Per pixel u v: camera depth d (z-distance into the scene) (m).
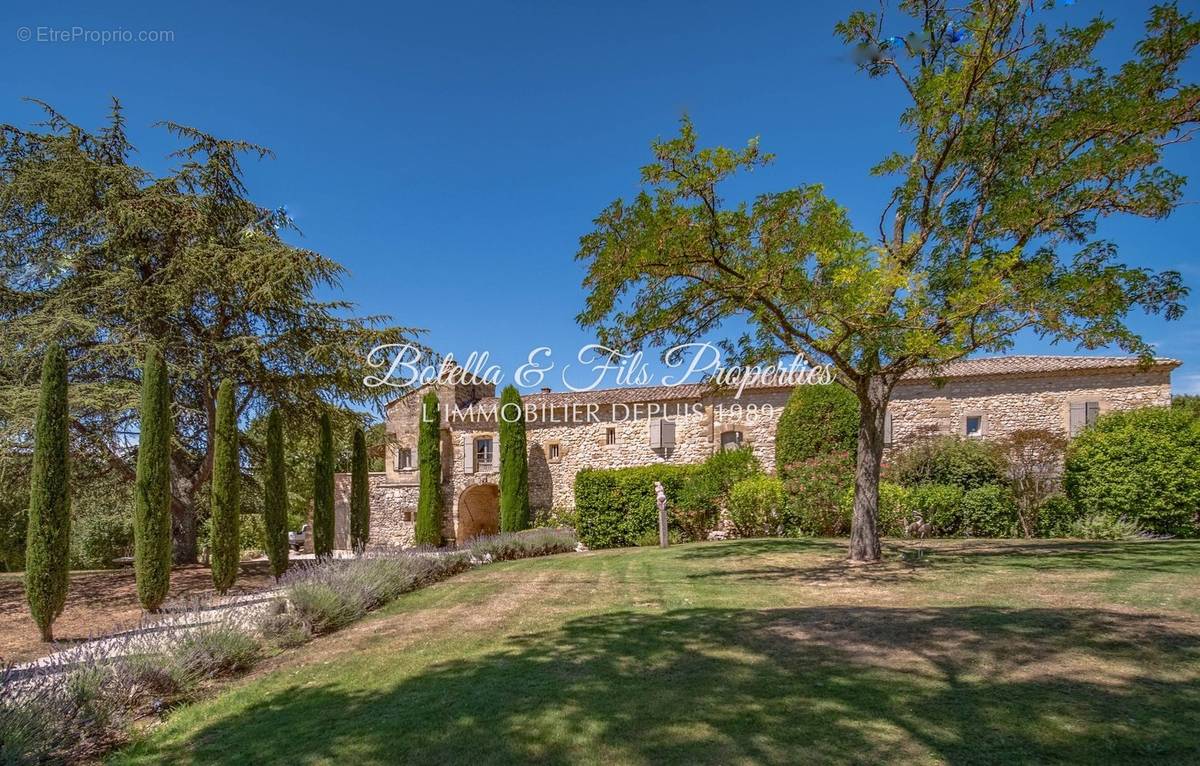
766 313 9.38
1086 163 8.51
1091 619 5.75
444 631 7.02
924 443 15.90
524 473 22.70
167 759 4.09
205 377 14.55
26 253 13.82
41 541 8.26
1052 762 3.31
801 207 8.73
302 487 24.78
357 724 4.30
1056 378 18.36
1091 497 14.32
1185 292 8.58
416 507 24.91
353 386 16.11
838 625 6.02
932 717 3.88
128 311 13.77
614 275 9.07
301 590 7.98
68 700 4.73
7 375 12.91
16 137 13.66
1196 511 13.63
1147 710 3.83
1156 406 15.65
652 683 4.69
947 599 7.08
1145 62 9.27
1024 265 9.31
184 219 14.20
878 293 8.41
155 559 9.66
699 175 8.54
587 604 7.96
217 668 6.03
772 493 15.95
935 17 10.32
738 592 8.15
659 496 15.30
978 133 9.95
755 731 3.80
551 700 4.45
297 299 15.20
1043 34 9.92
